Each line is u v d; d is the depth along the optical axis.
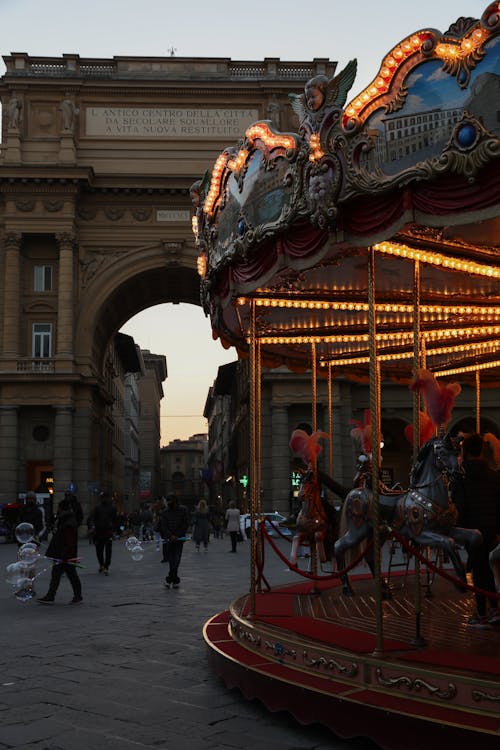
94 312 43.56
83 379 42.56
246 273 8.16
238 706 6.98
